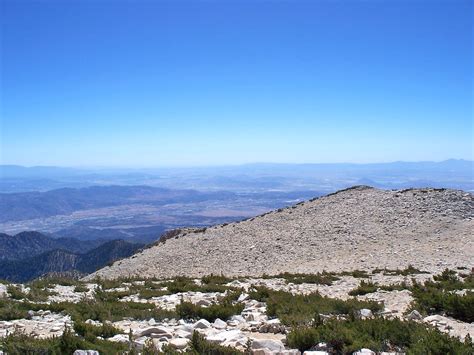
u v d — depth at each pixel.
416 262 27.48
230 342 10.18
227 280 24.70
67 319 13.64
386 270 25.23
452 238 33.84
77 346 9.26
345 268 28.84
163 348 9.26
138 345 9.79
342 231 41.06
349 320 11.09
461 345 8.80
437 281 19.69
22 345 9.16
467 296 12.91
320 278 22.56
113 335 11.30
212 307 13.85
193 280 25.81
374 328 10.26
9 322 12.77
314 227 43.91
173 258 42.56
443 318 12.29
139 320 13.68
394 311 13.67
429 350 8.73
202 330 11.62
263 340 9.70
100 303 15.53
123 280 27.61
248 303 15.85
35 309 15.14
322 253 35.97
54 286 23.00
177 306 14.08
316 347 9.57
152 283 24.36
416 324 10.50
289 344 9.86
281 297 15.45
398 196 47.94
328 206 50.94
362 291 17.73
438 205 42.66
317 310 13.33
